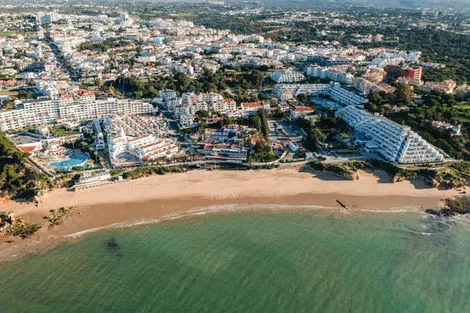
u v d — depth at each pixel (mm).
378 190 187625
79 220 159875
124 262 135875
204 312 117062
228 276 130875
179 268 133750
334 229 157000
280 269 134500
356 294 125438
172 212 166375
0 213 163000
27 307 116875
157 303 119625
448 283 130625
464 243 150125
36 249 142500
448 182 189750
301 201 177125
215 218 162625
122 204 171375
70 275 129625
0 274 129750
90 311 116000
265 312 117812
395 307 121188
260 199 177750
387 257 141500
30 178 183125
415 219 165500
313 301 122312
